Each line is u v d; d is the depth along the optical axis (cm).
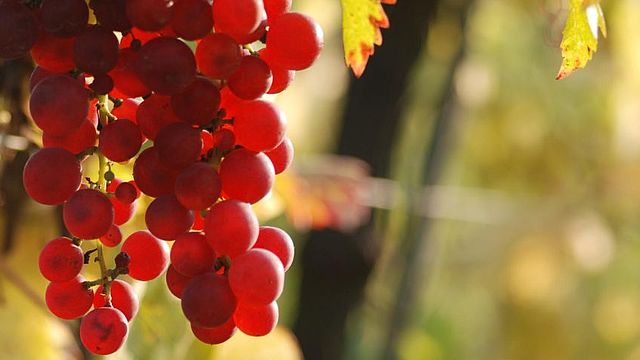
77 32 80
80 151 82
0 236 104
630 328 313
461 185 288
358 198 150
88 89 81
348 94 171
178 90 79
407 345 263
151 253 83
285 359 111
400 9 167
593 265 297
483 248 318
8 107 101
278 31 81
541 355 304
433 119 206
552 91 283
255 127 80
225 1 79
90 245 103
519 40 276
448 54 194
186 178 79
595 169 295
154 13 78
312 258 167
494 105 282
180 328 108
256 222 79
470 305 339
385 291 214
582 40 89
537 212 296
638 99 282
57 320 105
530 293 301
